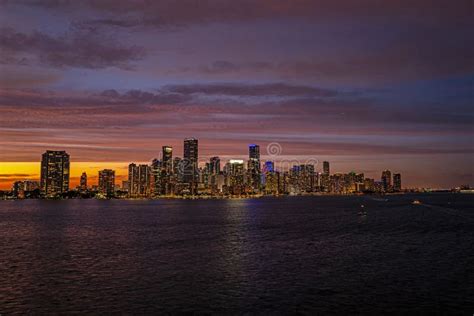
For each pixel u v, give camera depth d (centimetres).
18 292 4919
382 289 4944
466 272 5834
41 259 7194
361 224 14275
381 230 12025
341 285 5156
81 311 4234
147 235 11138
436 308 4256
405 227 12950
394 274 5747
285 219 17412
